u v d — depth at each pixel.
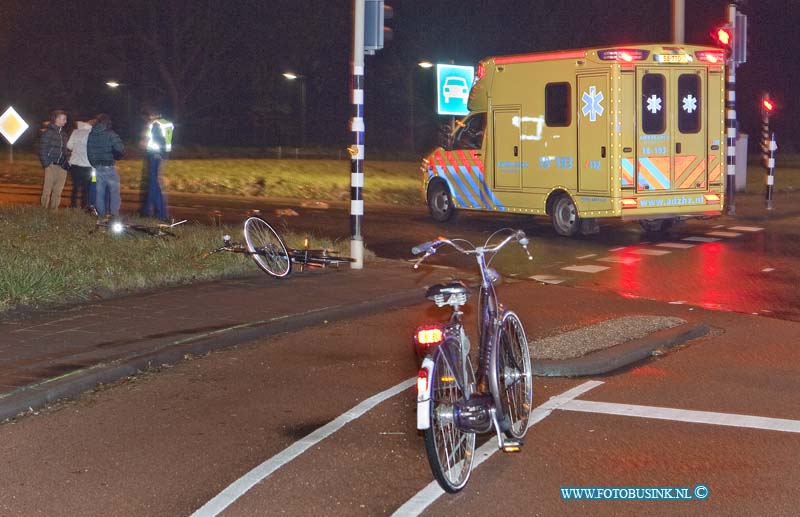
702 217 20.50
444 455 6.27
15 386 8.45
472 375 6.74
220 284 13.73
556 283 15.14
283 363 9.93
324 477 6.71
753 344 11.05
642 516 6.04
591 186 19.67
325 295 13.12
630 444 7.45
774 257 17.66
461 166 22.31
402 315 12.51
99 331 10.59
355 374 9.53
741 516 6.04
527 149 20.81
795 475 6.77
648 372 9.75
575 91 19.78
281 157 53.56
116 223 16.42
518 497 6.36
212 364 9.84
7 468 6.85
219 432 7.69
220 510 6.12
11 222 17.53
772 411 8.34
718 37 25.11
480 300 7.18
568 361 9.67
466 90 32.62
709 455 7.20
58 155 20.11
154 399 8.59
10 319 11.08
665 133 19.73
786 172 42.78
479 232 21.06
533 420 8.08
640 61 19.36
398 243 19.23
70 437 7.53
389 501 6.29
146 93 70.75
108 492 6.42
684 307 13.28
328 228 21.34
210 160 43.09
